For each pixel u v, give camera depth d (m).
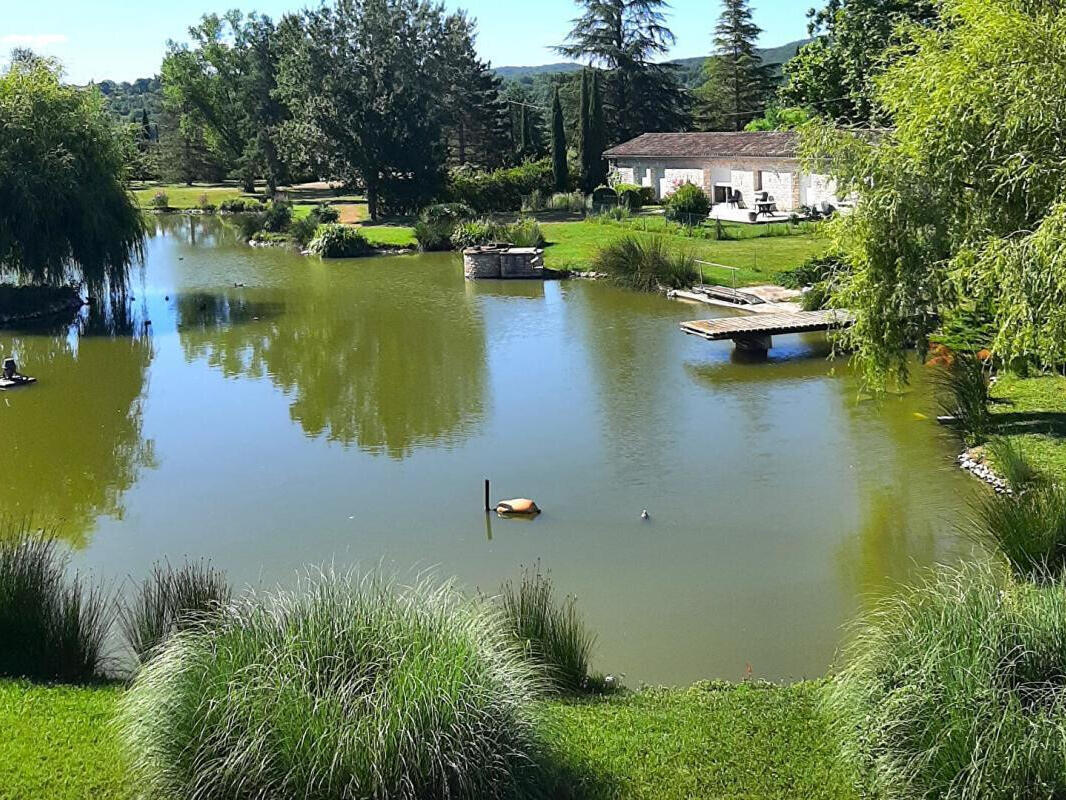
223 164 79.25
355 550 12.30
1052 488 10.95
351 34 50.88
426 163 51.81
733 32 70.94
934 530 12.31
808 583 11.09
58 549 12.59
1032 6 12.65
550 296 30.56
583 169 56.41
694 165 49.03
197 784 5.86
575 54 67.12
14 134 27.03
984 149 12.48
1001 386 17.28
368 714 5.94
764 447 15.80
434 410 18.59
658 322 25.95
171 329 26.89
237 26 69.44
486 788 5.88
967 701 6.11
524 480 14.65
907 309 13.75
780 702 7.85
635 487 14.25
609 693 8.39
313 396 19.86
